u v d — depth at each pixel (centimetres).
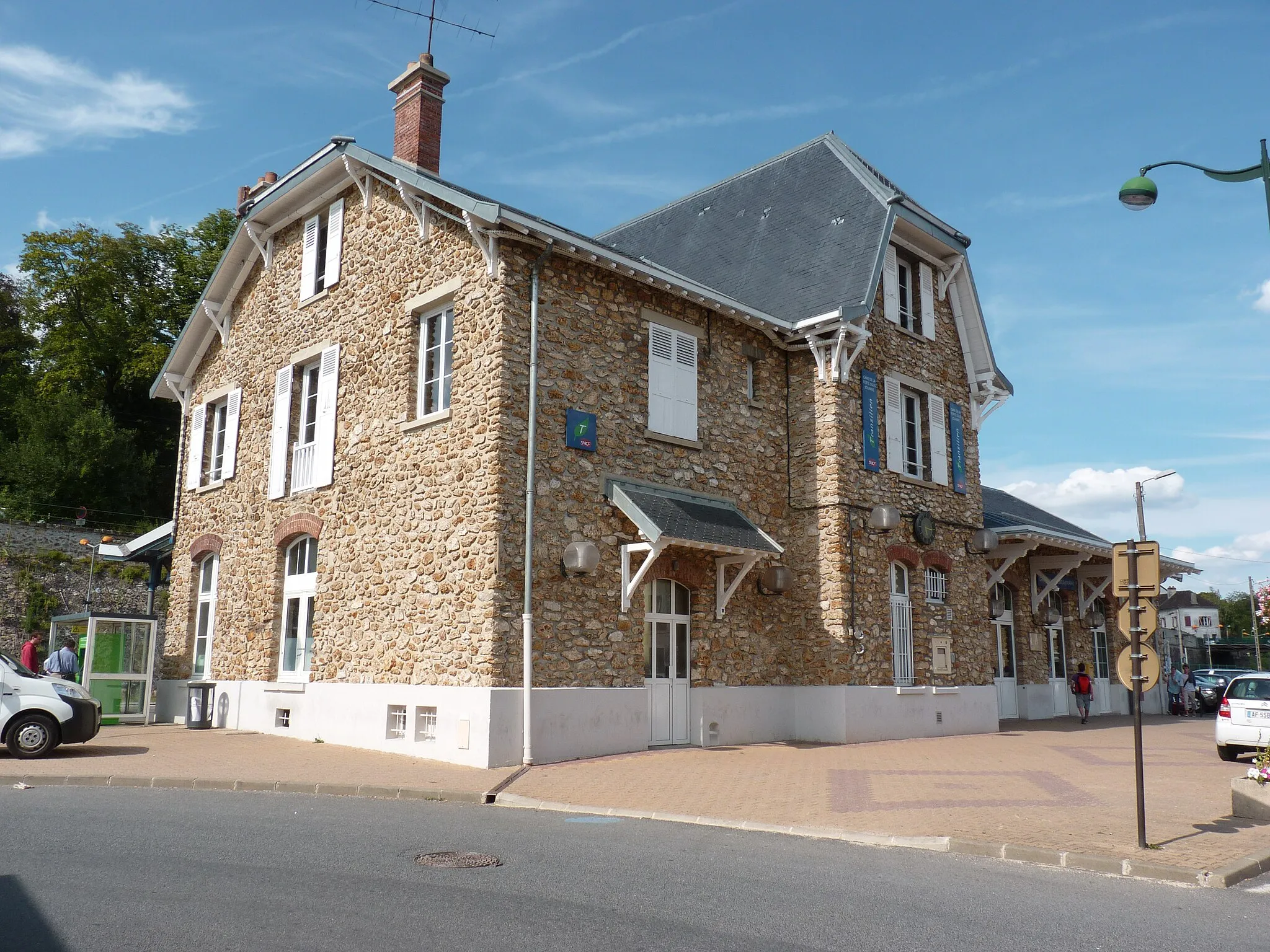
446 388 1319
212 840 691
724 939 497
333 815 831
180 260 3609
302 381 1602
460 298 1288
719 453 1466
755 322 1516
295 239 1662
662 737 1336
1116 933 541
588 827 816
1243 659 4625
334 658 1395
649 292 1402
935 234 1783
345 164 1486
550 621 1200
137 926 481
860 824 834
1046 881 666
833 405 1544
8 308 3491
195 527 1795
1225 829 827
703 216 2086
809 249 1742
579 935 493
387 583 1323
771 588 1477
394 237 1425
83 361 3353
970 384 1884
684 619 1396
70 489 2994
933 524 1697
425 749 1204
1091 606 2377
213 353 1858
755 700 1452
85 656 1623
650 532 1220
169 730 1534
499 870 632
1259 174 985
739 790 1004
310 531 1477
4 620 2153
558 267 1286
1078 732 1778
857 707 1476
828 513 1524
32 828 714
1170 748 1509
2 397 3275
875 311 1673
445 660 1208
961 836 778
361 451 1414
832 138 1945
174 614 1797
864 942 502
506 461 1188
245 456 1681
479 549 1185
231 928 482
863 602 1523
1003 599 2108
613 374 1330
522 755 1146
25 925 475
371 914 514
